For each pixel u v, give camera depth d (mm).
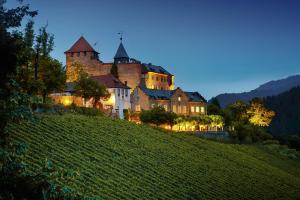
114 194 44781
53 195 17922
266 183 75500
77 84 112688
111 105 124312
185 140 85062
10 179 17625
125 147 64312
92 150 56938
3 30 19734
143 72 169750
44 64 88125
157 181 55344
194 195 55344
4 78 19641
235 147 101125
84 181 44812
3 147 19344
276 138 144000
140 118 110562
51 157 48031
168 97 151125
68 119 66125
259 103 182500
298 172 99438
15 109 19953
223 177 69000
